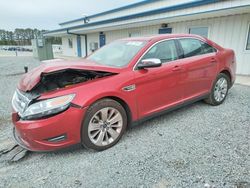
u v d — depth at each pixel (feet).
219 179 6.91
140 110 9.97
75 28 59.57
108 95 8.74
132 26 42.11
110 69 9.20
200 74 12.42
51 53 61.57
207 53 13.10
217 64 13.41
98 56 11.97
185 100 11.96
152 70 10.11
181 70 11.27
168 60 11.04
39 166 8.13
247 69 26.16
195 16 27.84
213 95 13.71
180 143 9.35
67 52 86.69
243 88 18.72
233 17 26.27
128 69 9.57
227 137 9.72
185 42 12.09
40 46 59.47
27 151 9.18
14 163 8.43
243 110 13.07
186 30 32.60
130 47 11.03
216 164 7.72
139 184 6.87
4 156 8.96
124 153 8.74
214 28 28.60
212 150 8.66
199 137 9.84
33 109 7.70
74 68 8.48
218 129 10.58
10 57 74.38
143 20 34.58
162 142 9.50
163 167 7.68
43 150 7.88
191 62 11.83
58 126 7.74
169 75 10.75
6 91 20.94
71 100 7.91
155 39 10.96
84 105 8.12
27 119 7.75
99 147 8.89
